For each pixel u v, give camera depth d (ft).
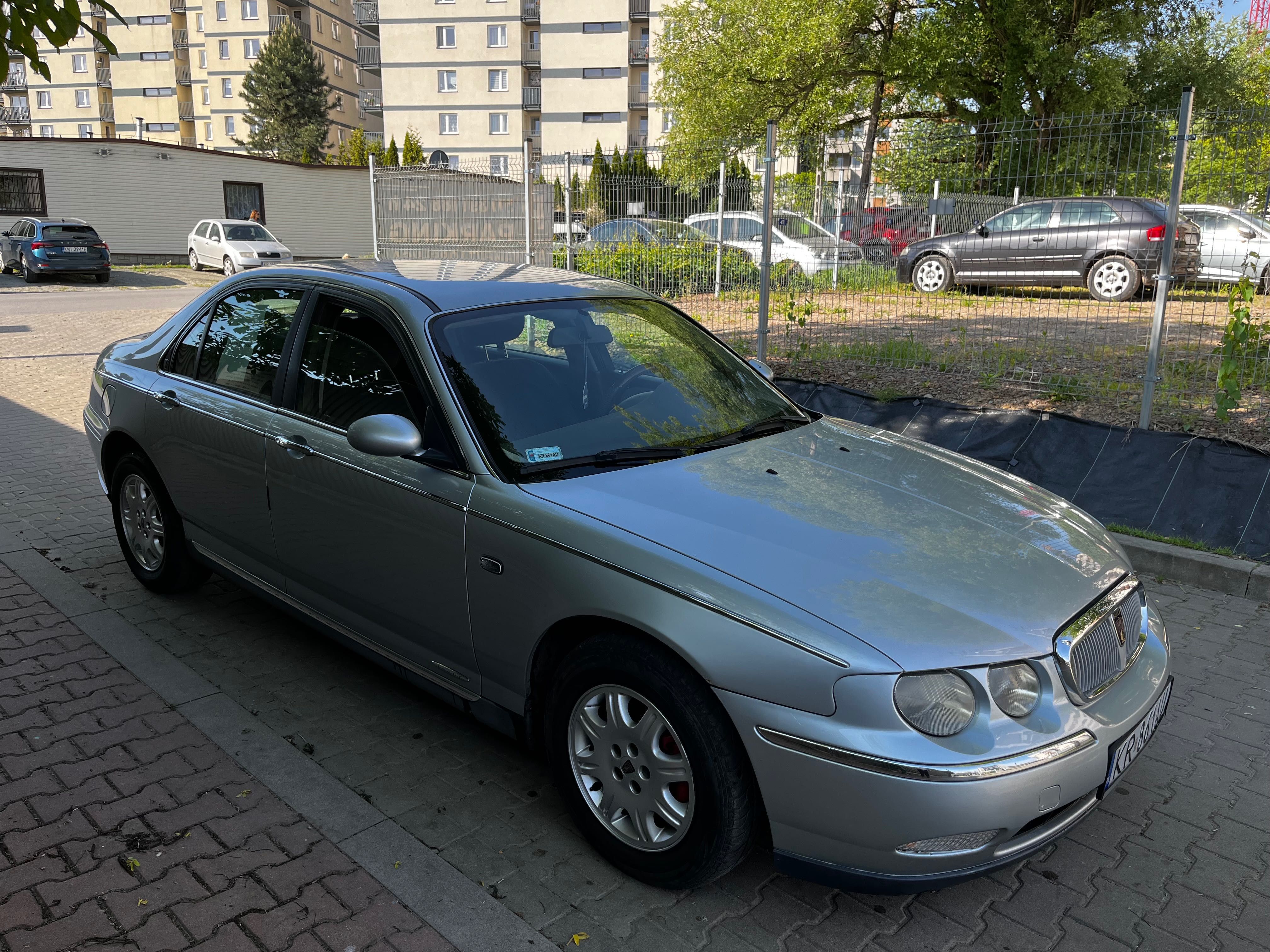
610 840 9.14
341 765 11.03
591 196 44.04
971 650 7.77
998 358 26.40
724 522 9.11
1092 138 22.68
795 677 7.68
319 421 11.73
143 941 8.11
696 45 91.25
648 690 8.46
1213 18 88.89
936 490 10.52
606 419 11.01
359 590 11.38
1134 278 30.42
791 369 29.07
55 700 12.30
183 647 13.96
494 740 11.71
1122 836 10.02
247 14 236.02
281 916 8.45
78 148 100.07
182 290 80.07
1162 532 18.10
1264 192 20.74
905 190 28.19
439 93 223.30
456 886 8.92
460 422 10.22
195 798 10.22
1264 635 14.82
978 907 8.91
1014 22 81.05
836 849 7.77
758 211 41.32
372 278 12.21
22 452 24.97
